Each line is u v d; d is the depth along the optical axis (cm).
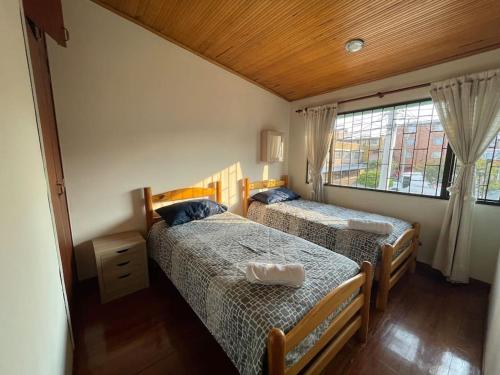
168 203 272
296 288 132
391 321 184
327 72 291
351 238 223
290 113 406
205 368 145
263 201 341
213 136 306
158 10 216
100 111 221
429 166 267
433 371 142
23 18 105
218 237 212
